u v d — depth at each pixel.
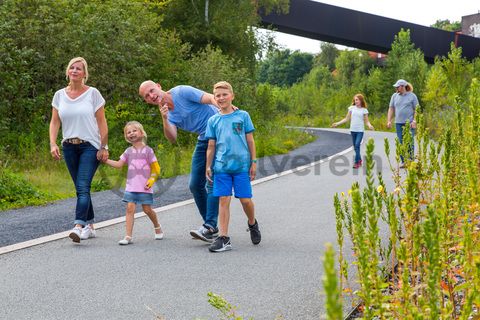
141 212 8.76
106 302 4.59
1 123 16.50
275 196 10.25
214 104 6.70
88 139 6.91
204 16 35.81
